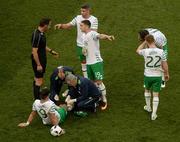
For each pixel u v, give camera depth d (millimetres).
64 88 40344
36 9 54500
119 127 35000
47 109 33938
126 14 53375
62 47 47562
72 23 39906
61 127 35156
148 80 35094
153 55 34250
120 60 44906
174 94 39062
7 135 34438
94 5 55219
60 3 55750
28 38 49156
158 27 50656
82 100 35875
